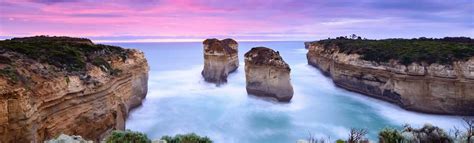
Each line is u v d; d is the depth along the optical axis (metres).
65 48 30.50
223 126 35.97
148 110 41.47
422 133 19.95
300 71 83.31
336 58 60.75
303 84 63.50
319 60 82.56
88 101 26.55
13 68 22.23
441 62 40.00
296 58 123.81
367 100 48.97
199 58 123.06
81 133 25.59
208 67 65.88
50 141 18.72
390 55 47.06
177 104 45.44
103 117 28.22
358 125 36.78
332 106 45.44
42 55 26.48
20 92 19.95
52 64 25.84
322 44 82.06
